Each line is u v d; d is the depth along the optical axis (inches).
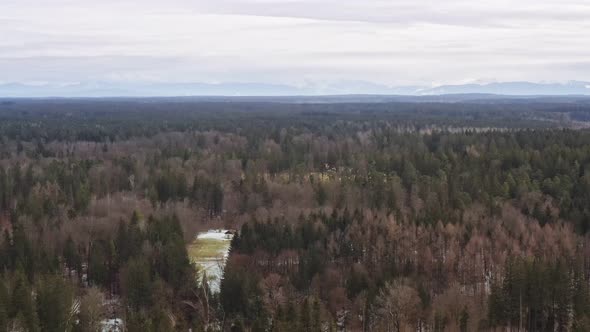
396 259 3786.9
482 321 3171.8
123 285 3496.6
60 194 5275.6
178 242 3831.2
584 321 2837.1
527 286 3211.1
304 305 2925.7
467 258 3715.6
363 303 3218.5
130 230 3969.0
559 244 3863.2
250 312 3198.8
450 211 4539.9
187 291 3476.9
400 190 5270.7
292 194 5428.2
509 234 4111.7
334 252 3932.1
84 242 4128.9
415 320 3102.9
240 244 4062.5
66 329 2960.1
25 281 3154.5
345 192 5280.5
